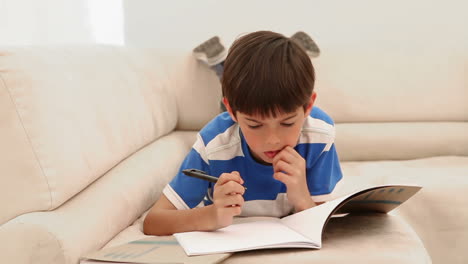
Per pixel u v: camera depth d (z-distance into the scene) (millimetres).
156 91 1774
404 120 2037
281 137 979
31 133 997
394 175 1723
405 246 889
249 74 917
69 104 1121
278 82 904
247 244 878
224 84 980
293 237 895
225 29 2600
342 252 862
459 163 1872
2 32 2566
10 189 1002
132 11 2631
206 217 1010
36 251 930
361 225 1007
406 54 2031
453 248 1552
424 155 1986
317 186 1183
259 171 1167
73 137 1094
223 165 1176
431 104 2018
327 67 2027
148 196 1352
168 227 1070
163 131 1771
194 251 855
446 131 1984
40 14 2596
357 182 1684
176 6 2609
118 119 1365
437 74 2016
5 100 988
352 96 2020
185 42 2629
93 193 1149
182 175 1179
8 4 2557
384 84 2021
